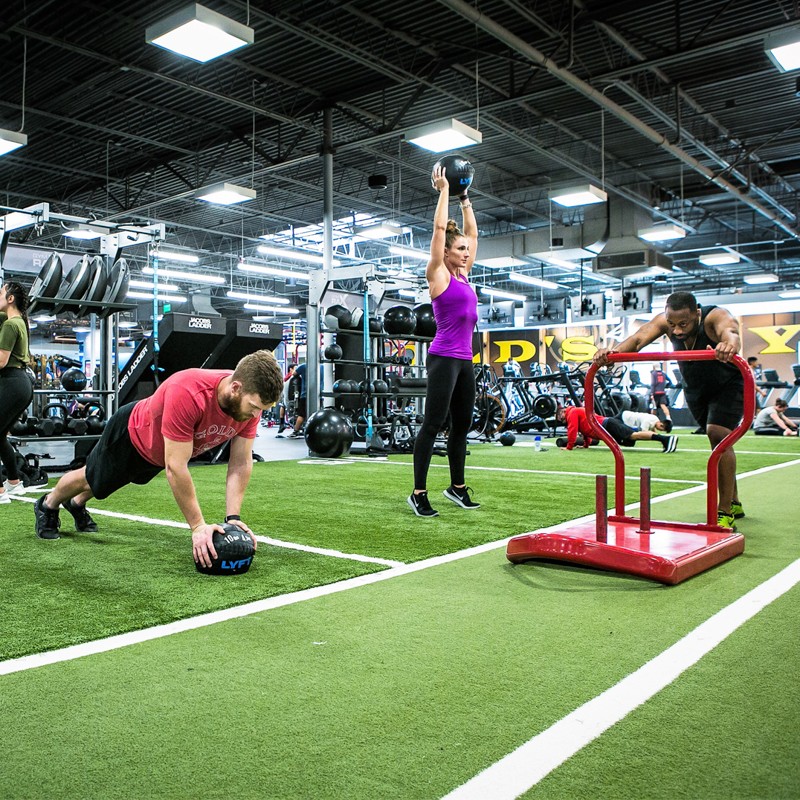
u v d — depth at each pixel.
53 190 16.33
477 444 10.66
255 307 25.72
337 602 2.24
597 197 12.27
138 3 8.79
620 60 10.34
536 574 2.61
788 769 1.23
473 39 9.85
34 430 5.92
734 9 9.12
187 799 1.14
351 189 17.14
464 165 3.83
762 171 15.62
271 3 8.84
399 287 9.90
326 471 6.35
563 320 21.95
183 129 13.08
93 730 1.37
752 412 2.94
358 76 11.09
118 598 2.27
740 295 21.22
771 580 2.52
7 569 2.65
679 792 1.16
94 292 6.43
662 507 4.18
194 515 2.58
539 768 1.23
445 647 1.84
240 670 1.68
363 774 1.21
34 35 9.02
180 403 2.46
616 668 1.69
